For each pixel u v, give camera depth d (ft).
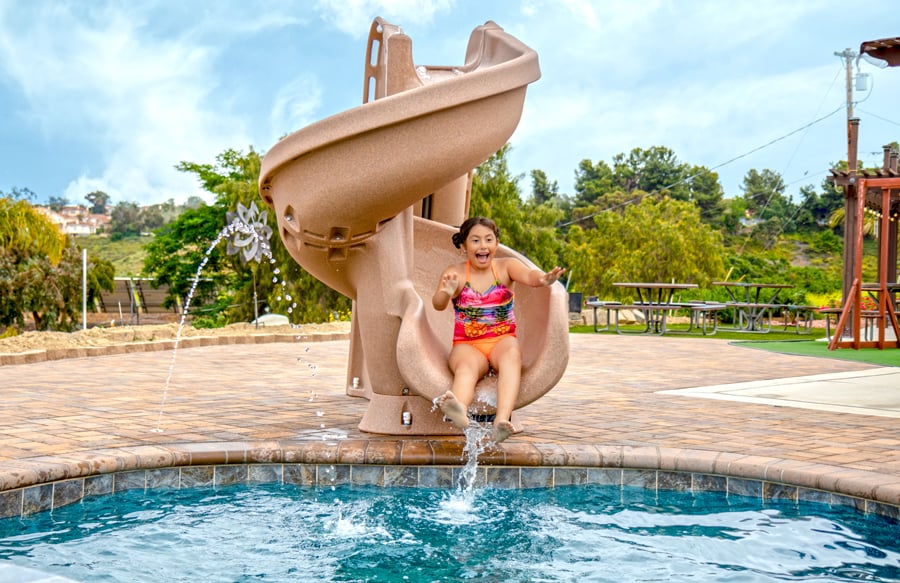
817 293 99.71
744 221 231.50
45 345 39.22
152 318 111.24
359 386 23.02
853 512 12.64
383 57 18.33
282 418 19.02
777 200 236.02
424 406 16.85
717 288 84.02
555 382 15.17
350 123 14.47
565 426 17.90
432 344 15.88
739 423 18.42
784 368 32.73
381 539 11.44
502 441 14.64
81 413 19.39
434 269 18.34
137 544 11.11
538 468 14.57
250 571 10.12
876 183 44.01
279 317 60.64
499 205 91.40
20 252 81.76
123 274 250.98
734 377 29.19
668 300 63.31
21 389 24.53
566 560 10.58
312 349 43.32
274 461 14.65
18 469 12.59
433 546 11.14
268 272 78.48
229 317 85.66
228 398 22.74
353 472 14.67
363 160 14.82
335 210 15.39
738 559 10.62
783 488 13.47
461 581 9.82
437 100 14.47
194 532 11.69
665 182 249.96
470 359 15.03
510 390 14.51
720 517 12.59
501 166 93.09
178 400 22.17
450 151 14.97
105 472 13.50
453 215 21.15
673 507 13.23
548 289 15.97
